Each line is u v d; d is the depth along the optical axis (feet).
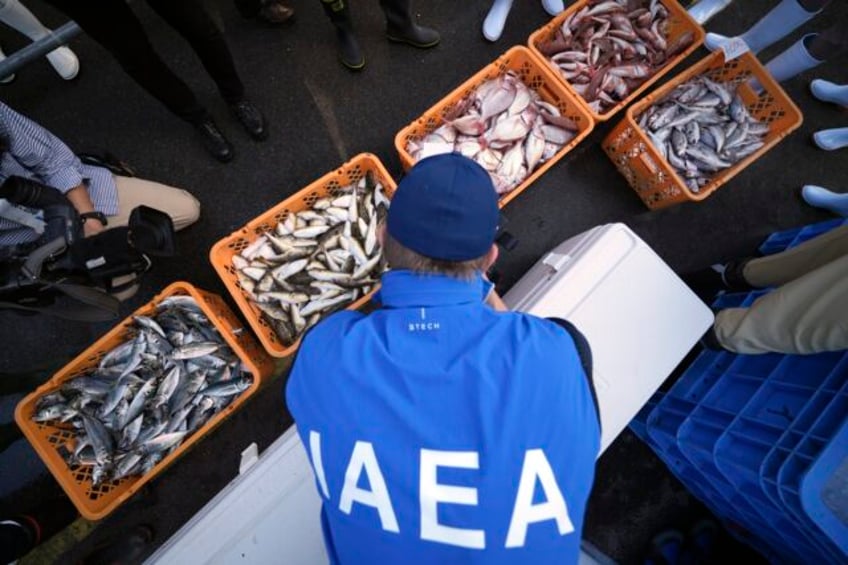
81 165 6.99
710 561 7.93
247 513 5.77
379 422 2.67
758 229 9.38
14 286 5.23
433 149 7.64
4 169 6.02
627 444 8.72
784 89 9.70
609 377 5.61
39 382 7.79
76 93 8.97
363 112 9.30
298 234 7.62
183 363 7.29
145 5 9.09
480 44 9.59
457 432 2.61
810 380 5.73
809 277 5.41
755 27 8.63
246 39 9.27
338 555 3.16
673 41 8.50
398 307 2.92
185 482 8.23
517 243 9.16
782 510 5.08
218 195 8.93
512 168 7.82
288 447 6.06
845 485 4.54
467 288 2.93
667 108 8.16
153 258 8.61
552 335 2.91
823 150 9.56
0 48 8.87
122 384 7.06
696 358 7.63
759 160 9.52
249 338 8.13
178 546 5.64
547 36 8.36
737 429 5.91
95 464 6.87
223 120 9.07
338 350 2.85
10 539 6.80
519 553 2.64
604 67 8.21
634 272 5.77
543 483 2.63
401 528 2.68
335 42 9.40
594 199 9.34
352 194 7.74
